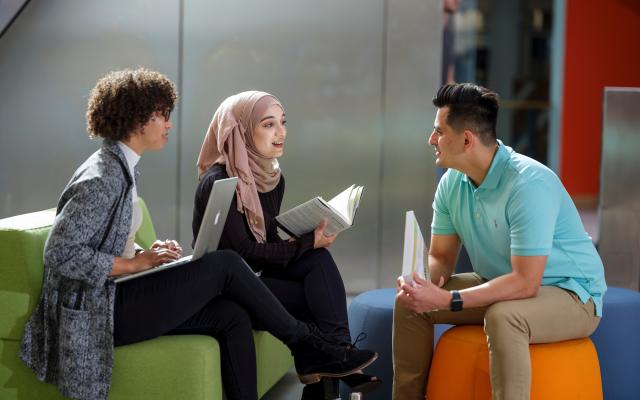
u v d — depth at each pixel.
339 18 6.17
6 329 3.34
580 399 3.40
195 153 6.16
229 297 3.49
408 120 6.25
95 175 3.15
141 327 3.27
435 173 6.28
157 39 6.08
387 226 6.33
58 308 3.22
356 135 6.26
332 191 6.29
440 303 3.28
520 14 13.41
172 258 3.30
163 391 3.25
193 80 6.12
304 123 6.23
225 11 6.11
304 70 6.19
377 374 4.00
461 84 3.48
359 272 6.35
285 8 6.14
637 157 5.11
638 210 5.14
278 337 3.52
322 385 3.68
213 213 3.29
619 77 12.99
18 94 6.05
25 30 6.00
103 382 3.20
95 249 3.17
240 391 3.40
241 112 3.90
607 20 12.91
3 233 3.31
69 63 6.03
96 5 6.02
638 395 3.99
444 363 3.53
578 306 3.38
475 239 3.61
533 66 13.47
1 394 3.37
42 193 6.11
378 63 6.22
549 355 3.34
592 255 3.51
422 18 6.20
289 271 3.82
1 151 6.09
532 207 3.32
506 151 3.47
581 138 13.05
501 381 3.21
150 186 6.18
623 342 3.94
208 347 3.27
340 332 3.69
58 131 6.06
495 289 3.29
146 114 3.28
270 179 3.99
